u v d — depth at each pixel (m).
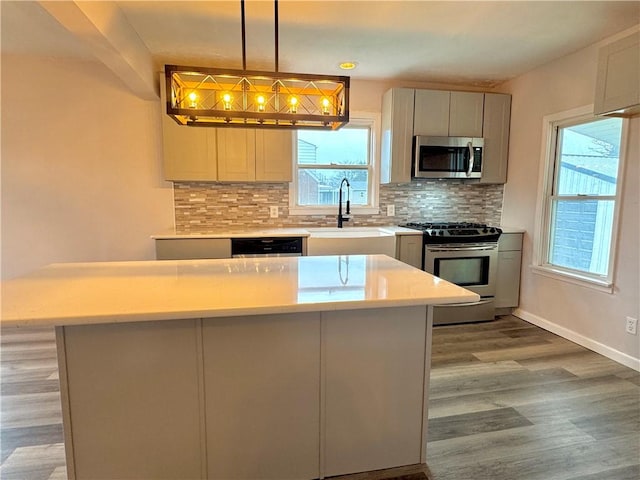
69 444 1.50
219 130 3.57
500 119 4.03
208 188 3.89
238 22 2.68
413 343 1.75
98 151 3.65
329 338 1.66
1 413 2.19
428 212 4.38
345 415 1.72
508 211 4.11
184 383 1.55
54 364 2.79
